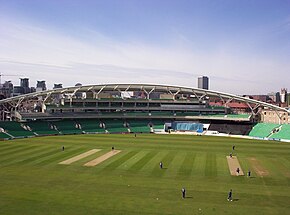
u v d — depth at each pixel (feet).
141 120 436.35
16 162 191.31
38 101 483.51
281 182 152.15
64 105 408.67
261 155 229.86
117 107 434.30
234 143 296.51
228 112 455.22
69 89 412.36
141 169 176.14
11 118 393.91
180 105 448.24
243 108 521.24
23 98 392.27
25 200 120.26
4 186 139.44
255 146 277.23
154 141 302.04
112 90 455.22
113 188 138.21
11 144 268.21
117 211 109.70
